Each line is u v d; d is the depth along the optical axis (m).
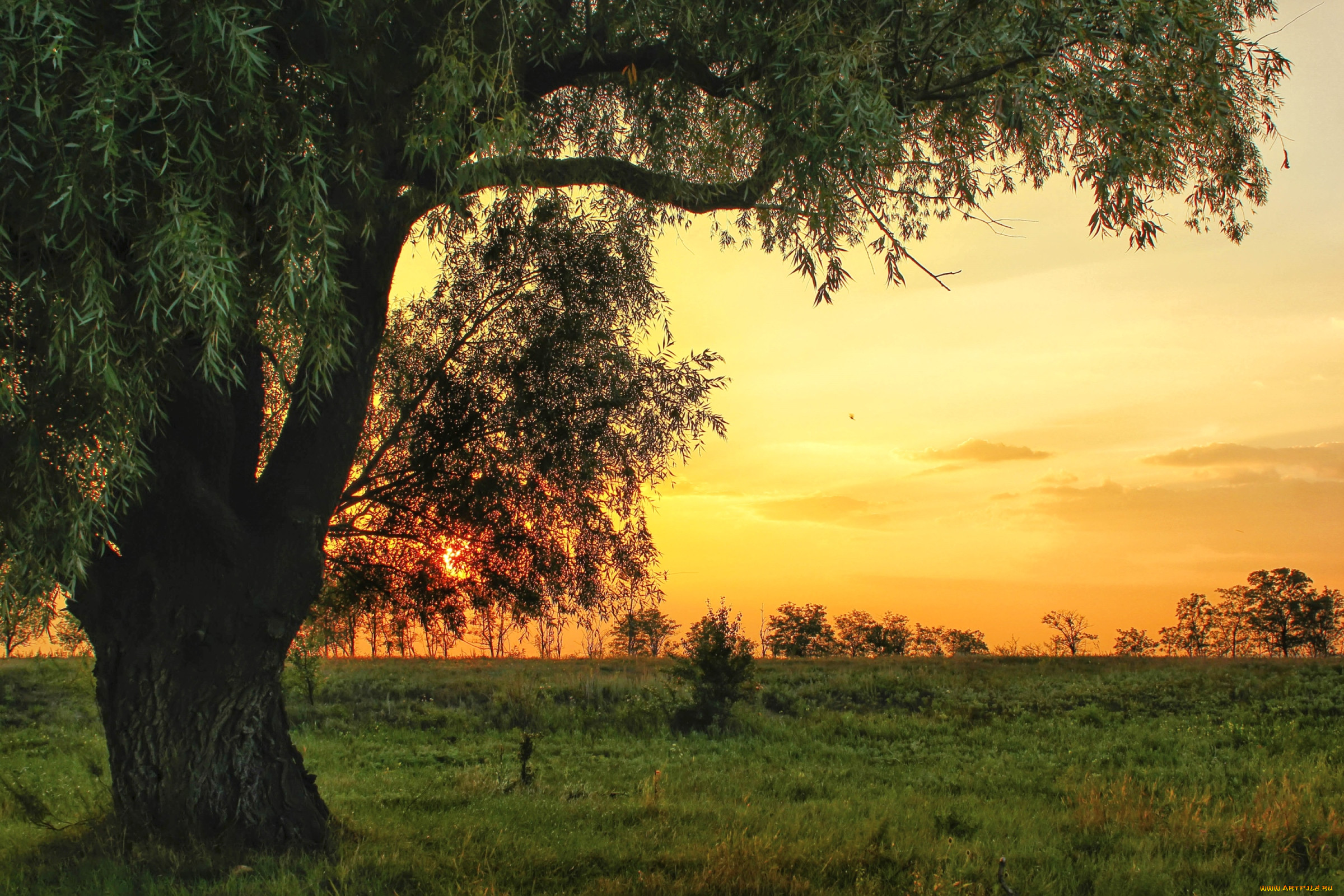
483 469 9.73
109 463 4.92
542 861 7.39
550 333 9.75
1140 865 7.48
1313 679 24.73
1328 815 9.26
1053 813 10.42
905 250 6.56
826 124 5.97
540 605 10.33
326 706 22.77
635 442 10.30
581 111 9.76
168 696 7.43
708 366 10.33
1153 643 80.88
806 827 9.12
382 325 8.09
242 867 6.68
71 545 4.81
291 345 5.43
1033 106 6.59
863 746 17.75
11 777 12.92
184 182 4.66
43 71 4.32
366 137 6.09
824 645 81.25
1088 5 6.02
